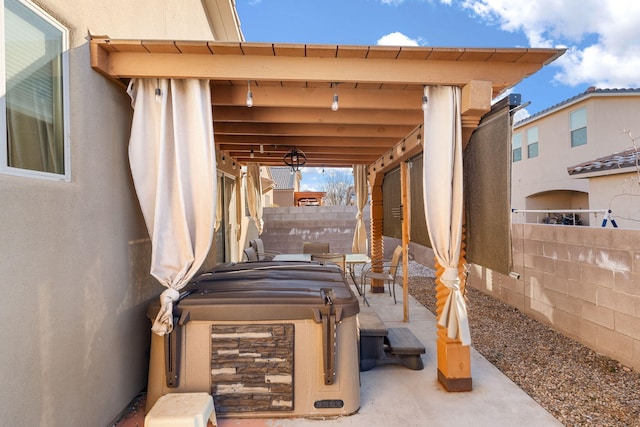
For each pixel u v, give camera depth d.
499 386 3.37
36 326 2.07
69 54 2.44
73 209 2.41
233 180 7.67
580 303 4.30
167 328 2.77
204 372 2.86
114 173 2.94
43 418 2.11
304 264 4.77
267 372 2.88
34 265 2.07
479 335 4.68
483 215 3.28
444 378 3.35
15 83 2.05
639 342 3.51
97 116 2.74
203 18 6.07
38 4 2.18
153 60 2.88
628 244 3.62
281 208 11.43
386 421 2.84
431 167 3.21
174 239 3.04
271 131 4.73
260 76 2.96
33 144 2.17
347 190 28.05
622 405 3.00
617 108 10.38
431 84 3.08
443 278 3.28
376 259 7.63
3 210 1.87
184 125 3.06
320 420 2.85
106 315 2.76
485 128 3.23
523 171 13.45
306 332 2.90
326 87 3.42
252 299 2.93
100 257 2.71
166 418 2.38
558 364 3.80
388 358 3.81
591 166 7.85
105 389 2.73
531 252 5.29
